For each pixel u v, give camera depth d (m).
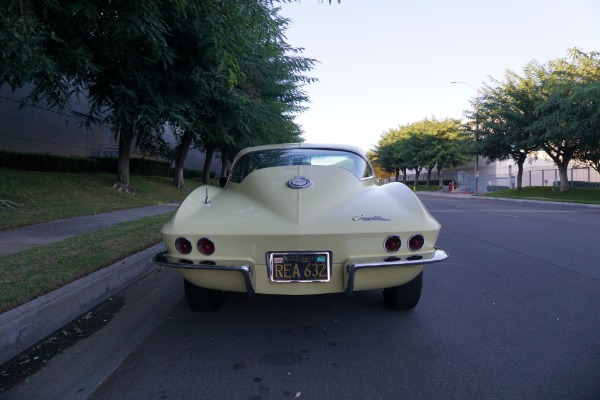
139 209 12.69
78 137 23.05
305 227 3.20
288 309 4.40
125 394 2.74
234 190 4.16
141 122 13.74
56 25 7.43
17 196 10.98
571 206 21.12
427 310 4.36
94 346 3.49
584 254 7.43
